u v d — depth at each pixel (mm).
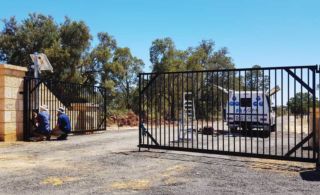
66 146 12297
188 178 6980
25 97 14297
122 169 7922
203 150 9844
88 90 19047
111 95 44969
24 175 7215
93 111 19391
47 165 8391
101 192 5859
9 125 13617
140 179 6879
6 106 13477
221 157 9812
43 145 12570
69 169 7891
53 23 41469
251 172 7629
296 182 6652
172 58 50062
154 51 50000
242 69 9469
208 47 59500
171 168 8062
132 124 30844
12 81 13766
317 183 6578
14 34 41094
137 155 10086
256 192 5895
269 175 7312
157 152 10734
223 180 6801
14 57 40000
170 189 6070
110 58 46125
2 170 7746
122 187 6219
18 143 13047
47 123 14492
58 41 40062
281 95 8750
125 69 49312
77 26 41125
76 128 18078
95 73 44656
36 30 40344
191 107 14750
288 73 8641
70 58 39812
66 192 5863
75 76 39562
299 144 8461
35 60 15211
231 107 20109
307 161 8258
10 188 6121
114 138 15547
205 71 10312
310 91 8328
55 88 17328
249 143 14602
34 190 5984
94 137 16078
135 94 50281
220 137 17203
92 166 8273
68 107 17859
